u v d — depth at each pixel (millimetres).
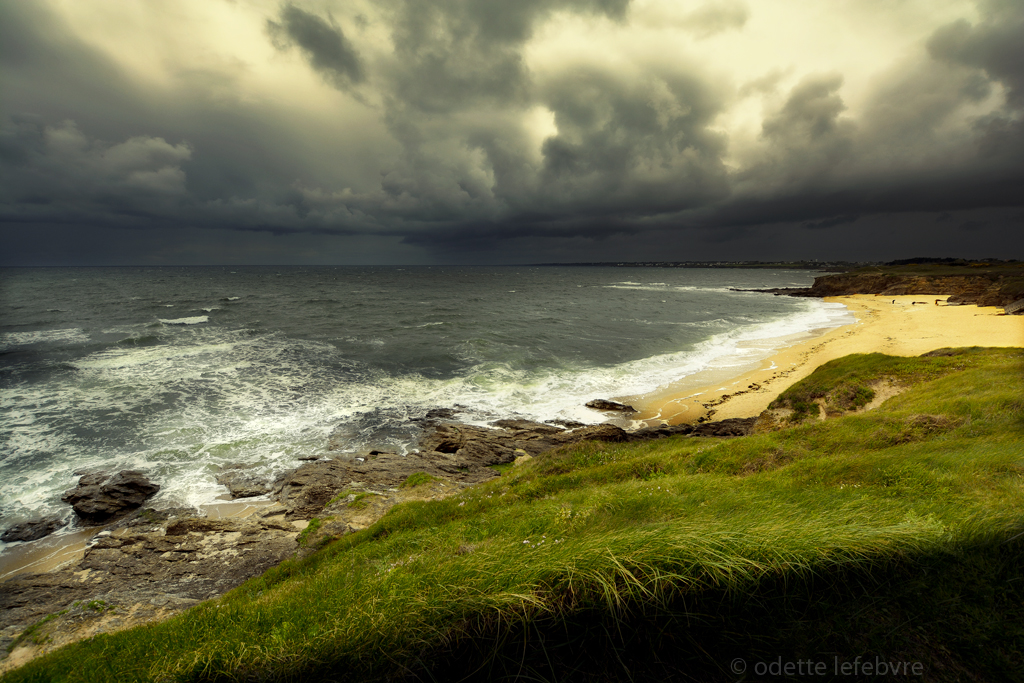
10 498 15312
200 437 20234
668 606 2846
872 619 2793
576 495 9031
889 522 3951
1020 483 5742
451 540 7500
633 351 38469
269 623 4016
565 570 3068
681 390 27469
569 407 24781
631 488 8688
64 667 5664
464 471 17141
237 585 10375
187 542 12211
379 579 4738
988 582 3025
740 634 2717
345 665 2947
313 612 3986
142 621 9258
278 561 11195
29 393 25250
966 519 3939
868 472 7371
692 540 3209
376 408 24391
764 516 4383
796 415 17078
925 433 10078
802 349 36750
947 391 13406
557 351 38031
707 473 10273
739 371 31281
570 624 2859
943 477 6391
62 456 18172
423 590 3490
